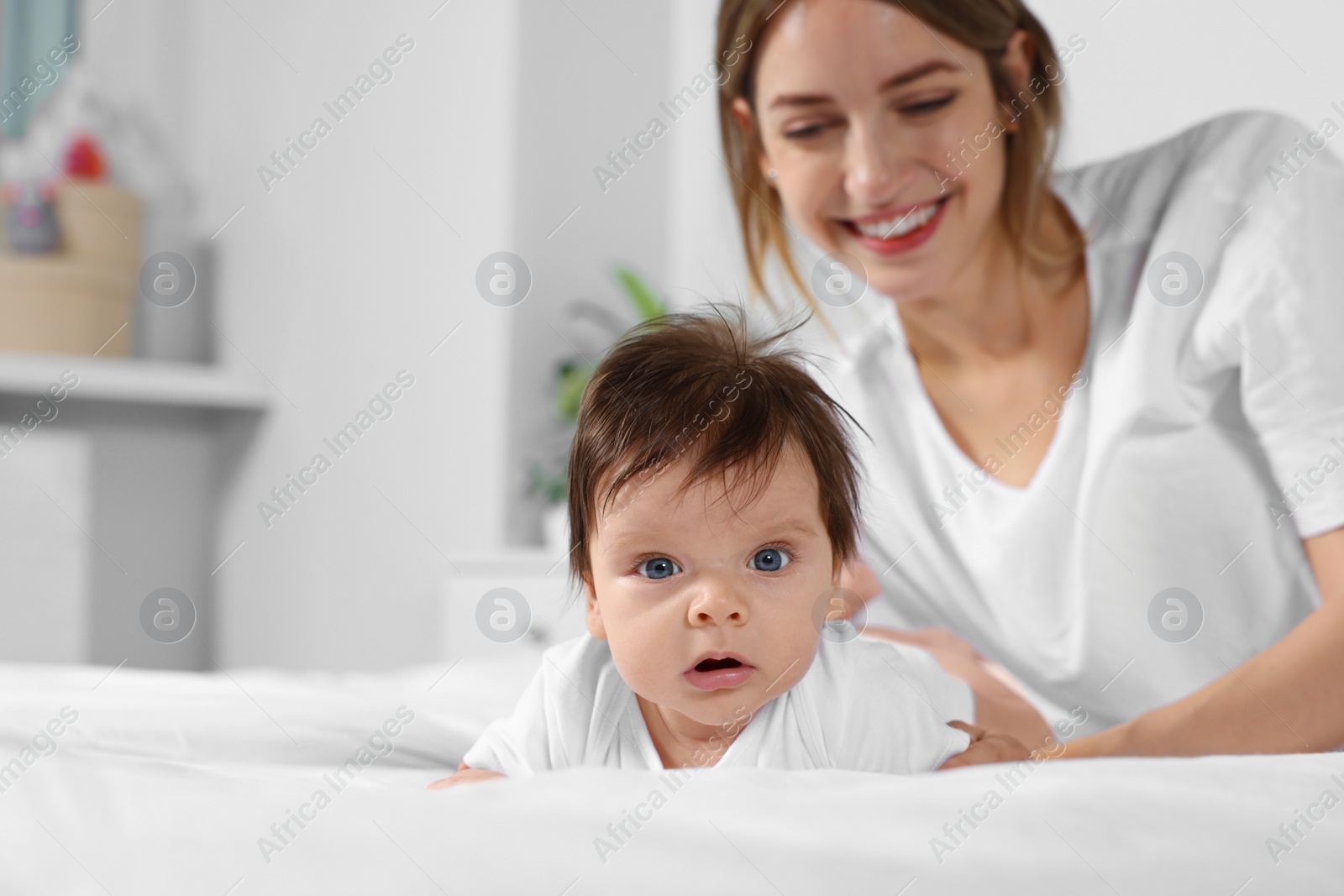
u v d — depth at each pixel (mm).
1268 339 1087
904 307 1321
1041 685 1280
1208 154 1223
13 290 2666
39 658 2746
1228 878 508
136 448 3021
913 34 1218
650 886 475
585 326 2637
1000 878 491
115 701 952
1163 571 1200
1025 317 1280
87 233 2736
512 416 2477
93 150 2811
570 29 2605
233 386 2898
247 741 869
